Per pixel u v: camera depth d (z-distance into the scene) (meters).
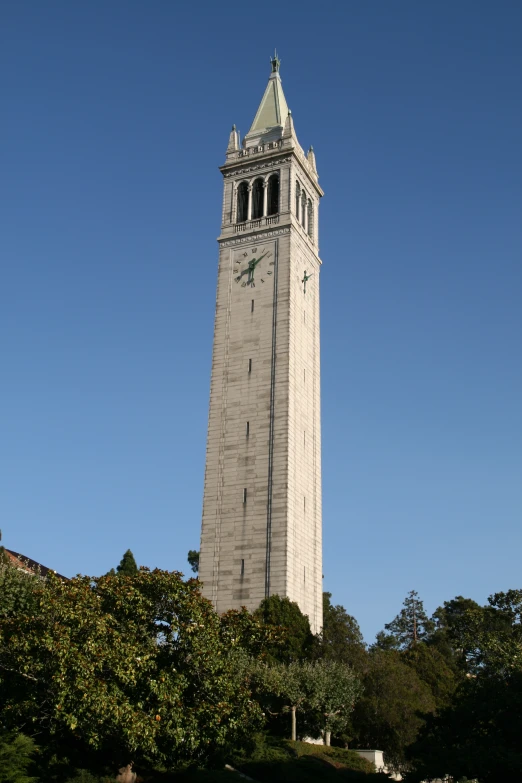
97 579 52.84
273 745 68.38
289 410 91.44
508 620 84.62
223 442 92.75
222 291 101.06
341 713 74.88
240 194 107.12
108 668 46.78
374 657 86.44
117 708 44.47
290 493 88.06
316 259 108.94
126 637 49.03
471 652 83.94
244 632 54.72
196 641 49.75
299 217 106.31
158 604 51.84
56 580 51.47
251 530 87.19
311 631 85.81
